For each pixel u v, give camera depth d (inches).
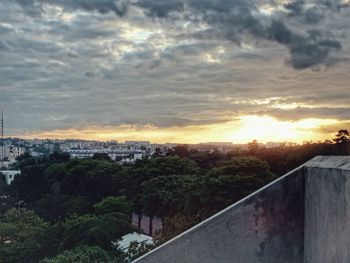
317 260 120.9
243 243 131.4
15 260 1449.3
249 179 1379.2
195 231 132.9
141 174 2369.6
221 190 1376.7
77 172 2893.7
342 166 111.6
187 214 1411.2
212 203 1386.6
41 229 1508.4
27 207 2731.3
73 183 2876.5
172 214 1758.1
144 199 2037.4
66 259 954.1
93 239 1321.4
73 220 1507.1
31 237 1485.0
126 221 1498.5
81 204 2444.6
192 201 1446.9
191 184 1667.1
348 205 106.9
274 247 130.8
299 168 131.3
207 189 1400.1
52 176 3083.2
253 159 1455.5
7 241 1502.2
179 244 133.1
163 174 2325.3
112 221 1403.8
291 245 130.6
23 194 3085.6
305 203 129.4
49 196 2472.9
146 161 2647.6
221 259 131.8
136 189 2358.5
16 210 1675.7
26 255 1459.2
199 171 2363.4
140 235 1433.3
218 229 132.1
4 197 3115.2
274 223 130.9
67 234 1398.9
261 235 131.0
